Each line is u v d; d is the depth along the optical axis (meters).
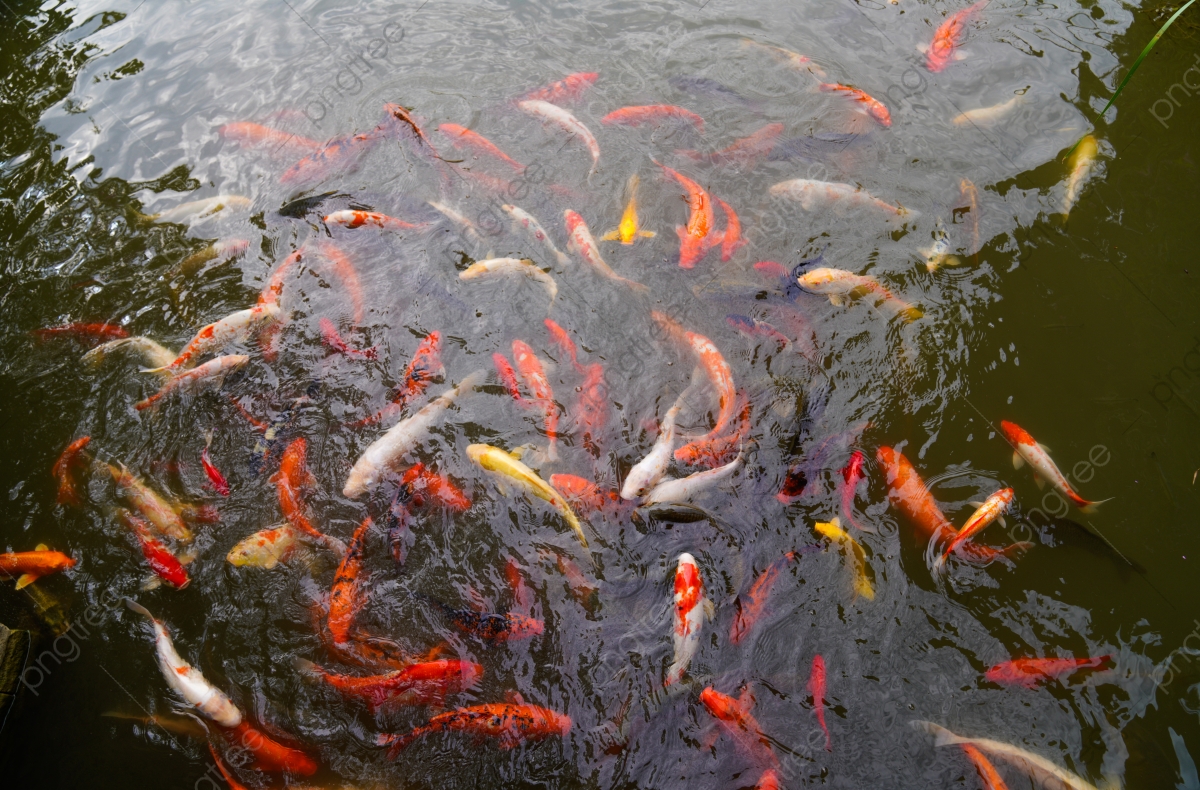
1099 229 3.96
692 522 3.36
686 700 3.10
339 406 3.66
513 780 3.03
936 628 3.20
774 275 3.90
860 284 3.82
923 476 3.45
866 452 3.49
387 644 3.21
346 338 3.82
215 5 5.18
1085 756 3.02
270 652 3.23
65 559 3.39
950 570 3.28
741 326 3.77
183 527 3.43
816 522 3.35
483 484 3.46
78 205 4.30
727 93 4.51
